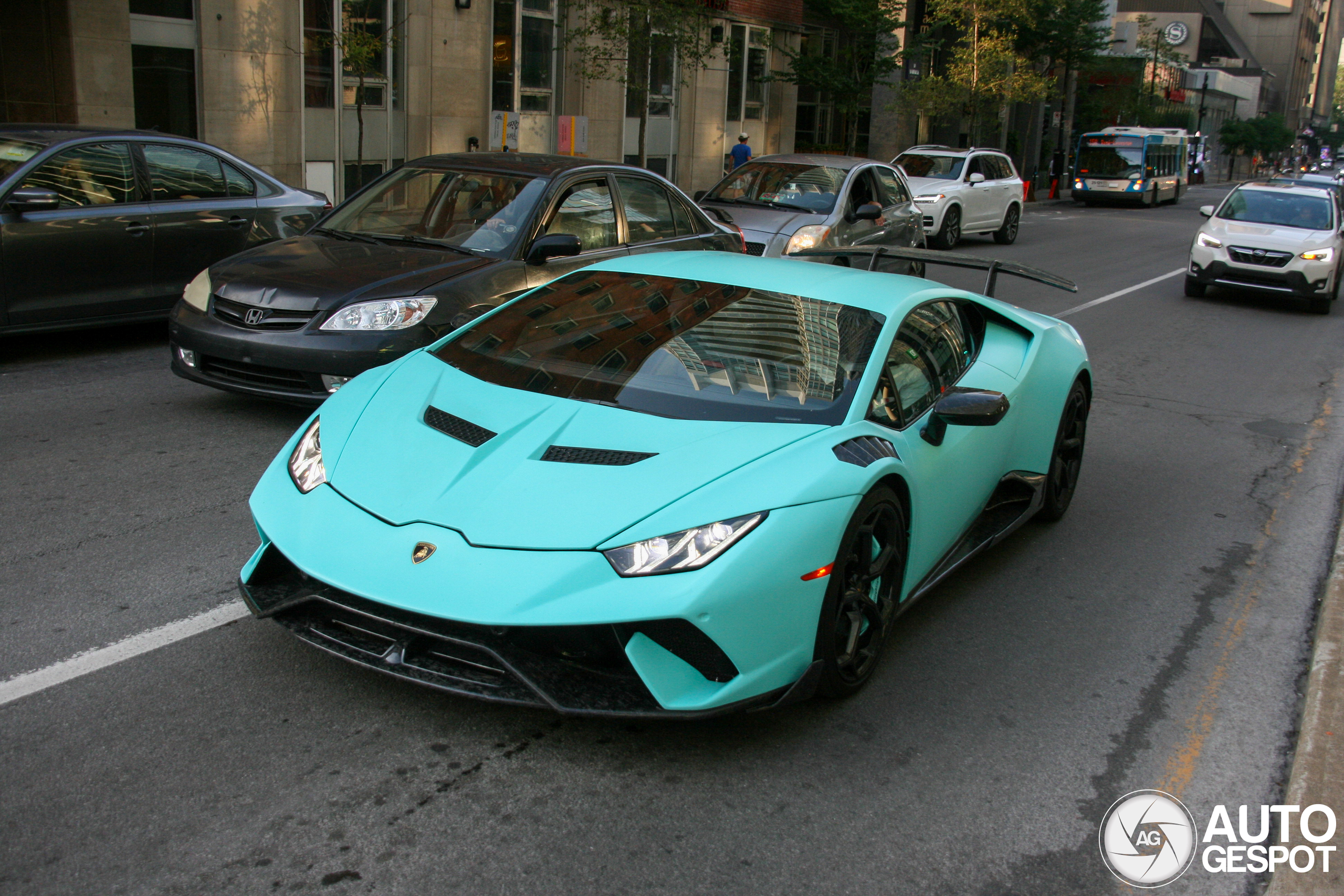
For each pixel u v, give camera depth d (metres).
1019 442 4.70
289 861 2.48
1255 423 7.89
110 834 2.53
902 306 3.99
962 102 31.98
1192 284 14.66
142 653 3.40
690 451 3.11
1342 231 14.56
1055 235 24.69
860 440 3.33
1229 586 4.77
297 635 3.04
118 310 7.45
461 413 3.38
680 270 4.22
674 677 2.81
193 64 15.29
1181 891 2.66
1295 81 145.88
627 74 20.98
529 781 2.85
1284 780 3.21
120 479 5.07
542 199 6.48
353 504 3.07
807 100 32.16
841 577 3.10
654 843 2.64
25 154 7.01
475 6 19.33
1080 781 3.10
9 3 13.62
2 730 2.93
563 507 2.91
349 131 17.83
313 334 5.50
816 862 2.63
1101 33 39.62
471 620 2.71
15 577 3.94
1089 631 4.18
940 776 3.05
